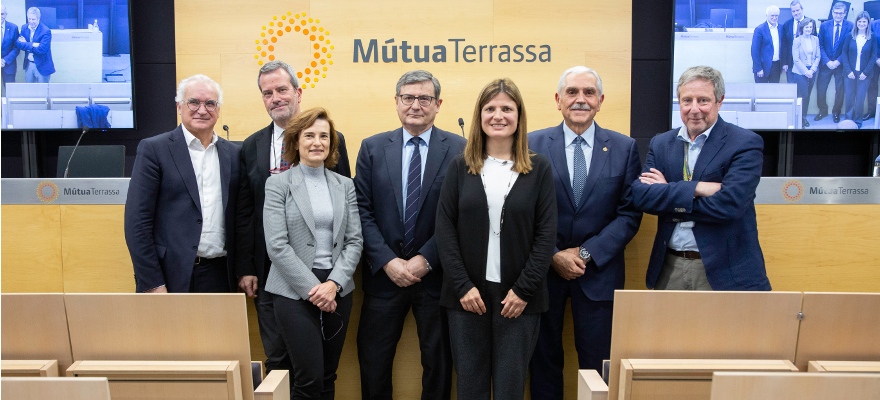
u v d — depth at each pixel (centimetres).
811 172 400
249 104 345
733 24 348
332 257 192
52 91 358
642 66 384
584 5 343
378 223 208
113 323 135
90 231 220
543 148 212
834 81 349
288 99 216
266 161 207
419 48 344
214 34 342
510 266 174
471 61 344
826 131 389
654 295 132
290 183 189
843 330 133
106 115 361
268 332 205
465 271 176
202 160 204
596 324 204
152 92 380
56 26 353
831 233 215
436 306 205
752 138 191
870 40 343
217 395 129
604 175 205
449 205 180
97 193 218
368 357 211
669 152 206
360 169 215
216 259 207
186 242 196
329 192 195
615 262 207
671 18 375
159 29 377
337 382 228
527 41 344
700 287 197
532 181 175
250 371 135
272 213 186
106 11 353
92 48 355
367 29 343
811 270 216
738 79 352
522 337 175
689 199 185
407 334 225
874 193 214
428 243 199
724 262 192
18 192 219
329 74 344
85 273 221
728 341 134
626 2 343
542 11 343
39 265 221
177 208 198
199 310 133
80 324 136
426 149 212
